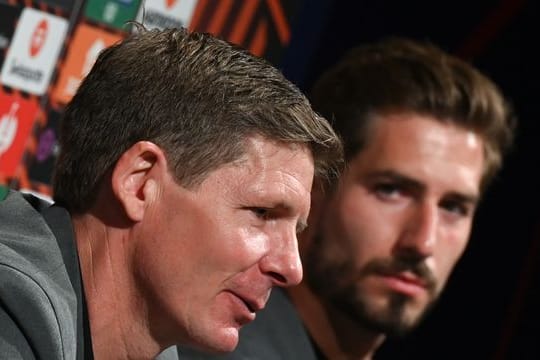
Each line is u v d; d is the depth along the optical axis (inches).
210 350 105.0
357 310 155.7
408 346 205.6
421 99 155.9
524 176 201.9
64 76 155.9
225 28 167.2
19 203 106.6
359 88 158.9
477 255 204.8
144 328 104.6
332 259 156.3
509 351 205.5
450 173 155.6
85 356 102.5
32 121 154.8
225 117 102.0
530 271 204.4
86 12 155.9
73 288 102.6
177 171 102.0
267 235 103.7
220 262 102.2
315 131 103.8
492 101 160.2
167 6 161.0
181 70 103.9
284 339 149.8
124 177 102.6
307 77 180.4
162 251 102.3
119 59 106.2
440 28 192.9
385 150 155.4
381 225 154.8
